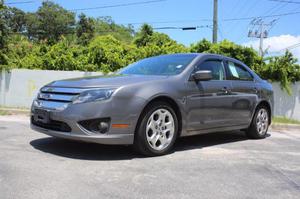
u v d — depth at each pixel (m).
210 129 6.10
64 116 4.75
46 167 4.43
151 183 4.02
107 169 4.47
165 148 5.36
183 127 5.61
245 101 6.78
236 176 4.45
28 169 4.31
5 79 12.73
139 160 4.98
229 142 6.84
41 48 15.34
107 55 13.06
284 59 11.59
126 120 4.84
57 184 3.83
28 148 5.40
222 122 6.27
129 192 3.70
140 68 6.26
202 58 6.15
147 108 5.08
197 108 5.76
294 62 11.64
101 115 4.69
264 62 12.08
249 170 4.75
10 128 7.31
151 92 5.07
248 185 4.12
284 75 11.37
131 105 4.88
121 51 13.50
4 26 14.65
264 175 4.55
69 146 5.62
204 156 5.46
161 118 5.29
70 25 59.28
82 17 54.81
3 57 13.52
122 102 4.82
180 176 4.33
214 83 6.12
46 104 5.05
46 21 57.41
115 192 3.68
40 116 5.11
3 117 9.64
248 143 6.82
